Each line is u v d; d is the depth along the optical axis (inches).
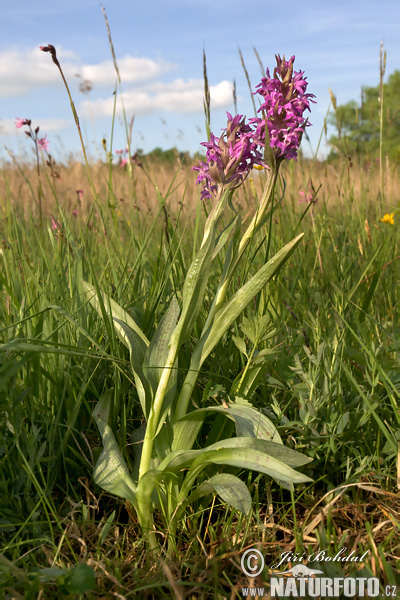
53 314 79.2
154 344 62.6
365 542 55.3
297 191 155.2
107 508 65.1
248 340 81.5
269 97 58.0
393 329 83.0
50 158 117.6
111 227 135.0
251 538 58.6
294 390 72.5
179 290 85.7
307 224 159.3
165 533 60.2
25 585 44.9
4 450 59.7
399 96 905.5
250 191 134.8
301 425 66.5
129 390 75.0
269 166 59.6
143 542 58.6
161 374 61.4
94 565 52.3
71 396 66.8
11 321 75.3
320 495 64.9
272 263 57.9
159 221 160.7
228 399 65.6
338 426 67.4
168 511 60.4
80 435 69.1
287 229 122.6
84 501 64.3
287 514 63.7
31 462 60.0
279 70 58.4
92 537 58.6
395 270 118.4
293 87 57.2
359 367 78.1
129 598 50.2
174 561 55.4
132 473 65.8
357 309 91.6
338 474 67.0
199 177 60.2
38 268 90.9
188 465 58.4
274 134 58.2
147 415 61.1
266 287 90.4
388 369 75.7
